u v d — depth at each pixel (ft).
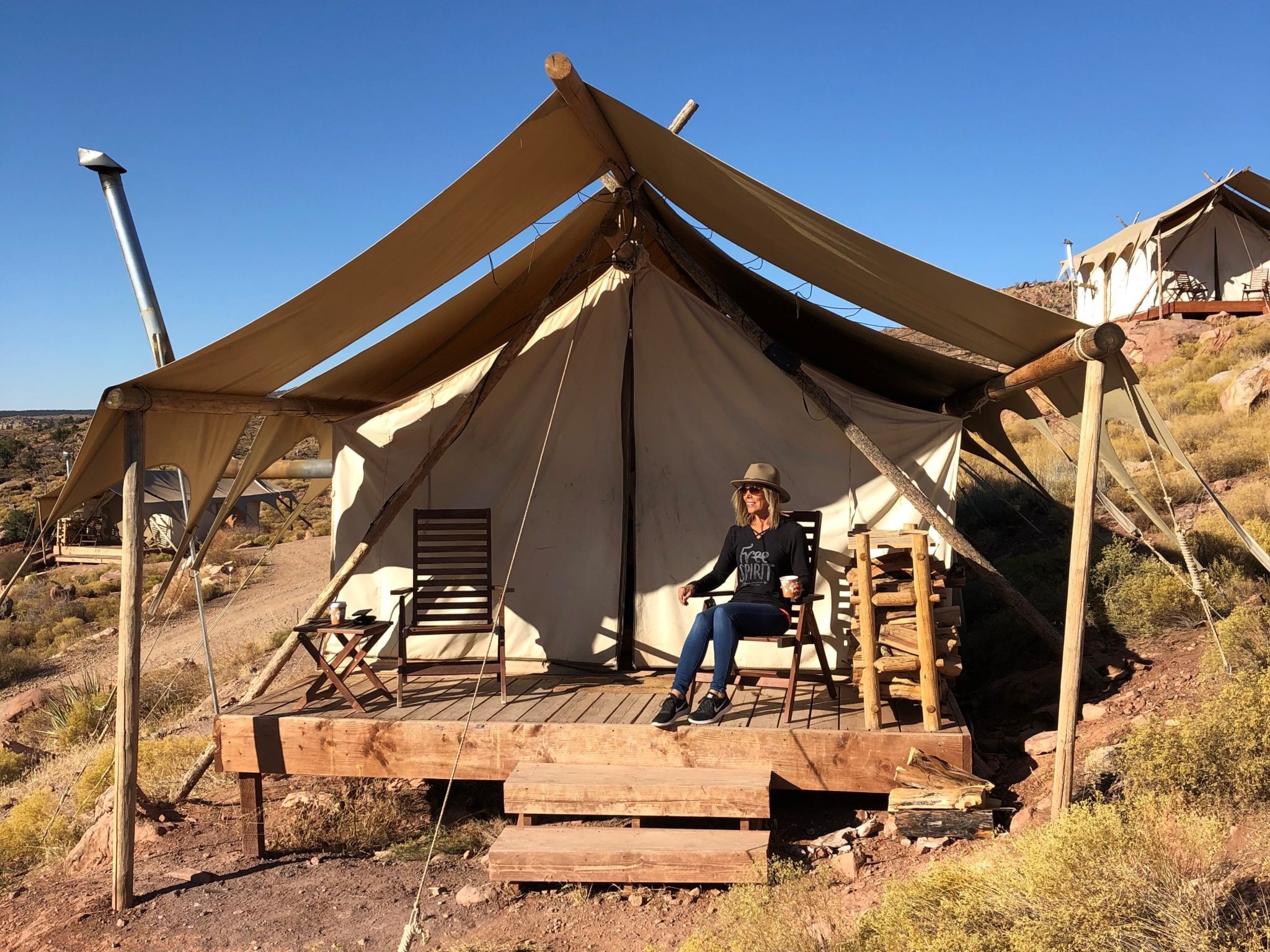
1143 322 77.77
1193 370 60.59
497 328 24.57
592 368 24.06
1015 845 11.70
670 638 23.31
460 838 18.45
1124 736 16.43
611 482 23.81
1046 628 20.49
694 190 18.28
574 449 24.00
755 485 19.11
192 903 16.21
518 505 24.11
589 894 15.14
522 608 23.86
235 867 17.88
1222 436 41.60
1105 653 21.90
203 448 20.44
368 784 21.52
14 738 41.98
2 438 259.60
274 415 22.62
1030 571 28.37
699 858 14.88
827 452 22.48
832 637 22.06
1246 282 77.25
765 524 19.29
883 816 17.07
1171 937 8.82
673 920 14.03
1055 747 16.44
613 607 23.52
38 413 533.96
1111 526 32.40
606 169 19.02
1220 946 8.64
